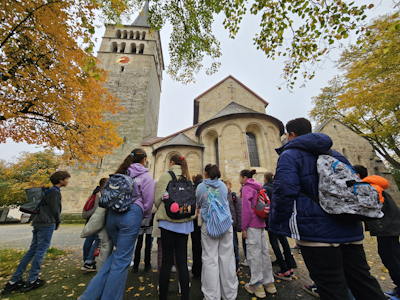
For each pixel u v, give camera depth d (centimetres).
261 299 266
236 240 391
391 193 1451
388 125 1030
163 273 227
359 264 163
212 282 242
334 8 439
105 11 593
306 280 331
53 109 494
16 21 383
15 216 3241
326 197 155
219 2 570
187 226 246
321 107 1922
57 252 500
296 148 187
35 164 2500
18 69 395
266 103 2131
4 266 384
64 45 426
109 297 177
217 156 1466
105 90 588
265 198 302
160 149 1494
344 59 1220
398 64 803
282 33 511
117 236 216
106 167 1723
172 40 797
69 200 1597
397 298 269
